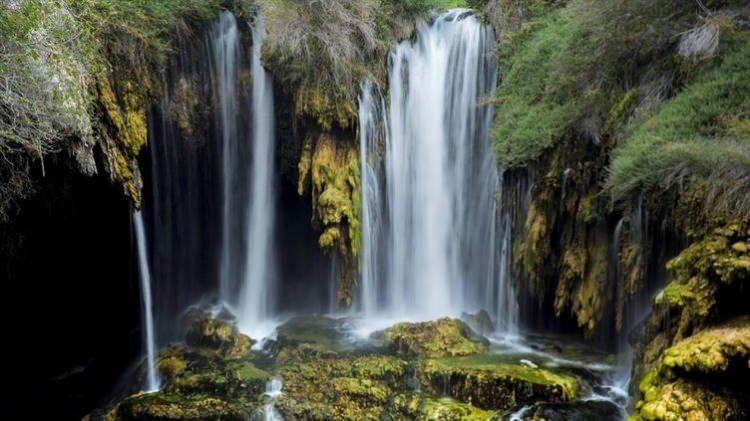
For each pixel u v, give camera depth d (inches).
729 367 205.8
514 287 399.9
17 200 362.0
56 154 327.9
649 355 257.9
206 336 402.0
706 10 307.3
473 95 455.2
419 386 330.0
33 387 418.9
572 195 343.0
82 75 319.0
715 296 227.0
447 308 453.1
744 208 232.4
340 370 343.6
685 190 262.2
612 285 331.3
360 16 453.7
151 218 446.6
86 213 419.2
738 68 284.8
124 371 431.2
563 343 380.5
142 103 389.4
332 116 440.1
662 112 295.6
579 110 343.3
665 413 204.1
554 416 287.9
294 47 436.1
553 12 435.5
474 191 446.3
